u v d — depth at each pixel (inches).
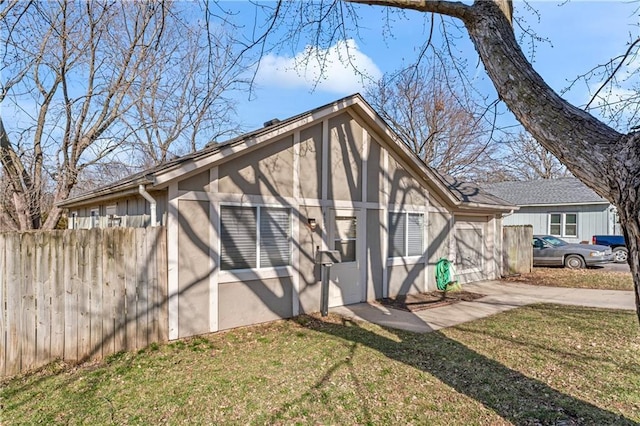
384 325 295.3
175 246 258.4
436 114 855.1
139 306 243.9
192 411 159.9
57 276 215.0
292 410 159.9
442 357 220.5
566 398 168.7
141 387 183.6
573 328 284.0
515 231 598.2
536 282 518.3
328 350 234.4
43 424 150.3
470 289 465.7
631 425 146.3
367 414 156.3
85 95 478.0
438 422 150.0
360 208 380.8
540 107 98.5
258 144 296.2
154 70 535.8
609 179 82.5
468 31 123.2
